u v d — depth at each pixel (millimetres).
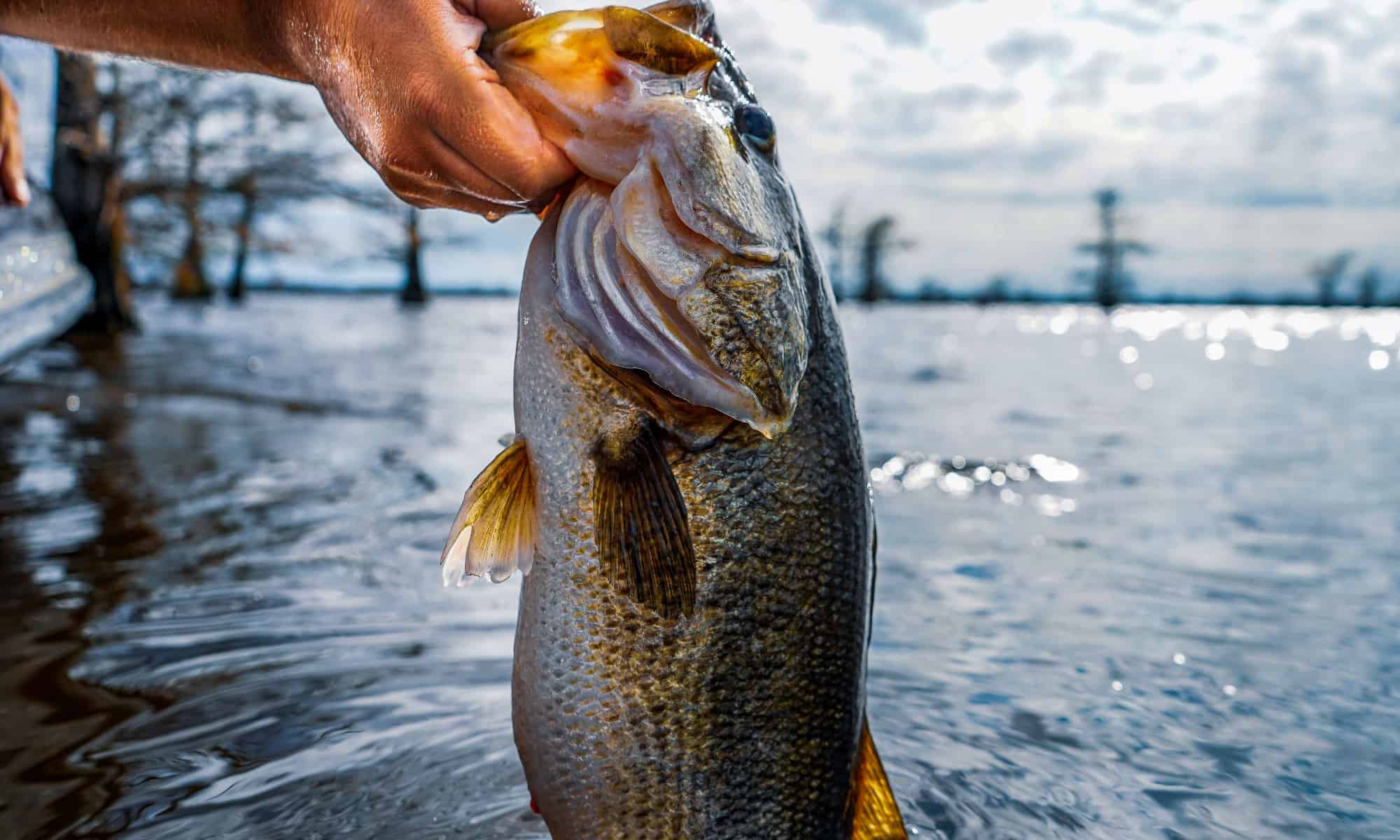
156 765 583
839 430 447
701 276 409
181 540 1087
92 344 3678
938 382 3289
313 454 1673
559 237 429
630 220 410
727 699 431
